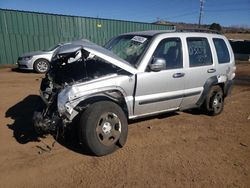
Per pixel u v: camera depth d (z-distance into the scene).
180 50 5.55
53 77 5.04
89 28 18.94
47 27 17.28
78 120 4.30
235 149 4.78
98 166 4.06
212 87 6.36
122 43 5.61
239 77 14.16
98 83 4.38
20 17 16.25
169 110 5.62
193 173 3.93
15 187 3.54
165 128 5.68
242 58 28.75
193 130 5.62
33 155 4.38
